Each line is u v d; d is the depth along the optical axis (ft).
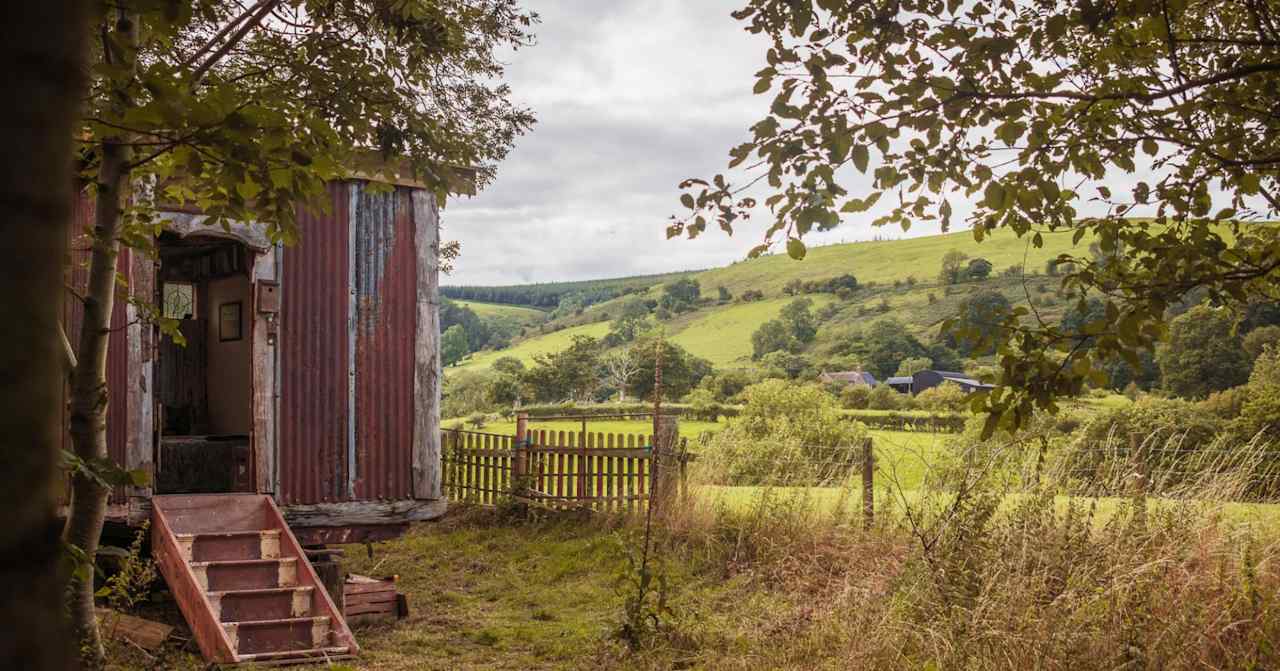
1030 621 19.61
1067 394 13.15
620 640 26.25
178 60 18.43
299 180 15.01
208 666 22.58
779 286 608.19
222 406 38.99
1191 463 26.78
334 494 33.58
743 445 43.60
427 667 26.13
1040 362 13.16
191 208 30.71
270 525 30.22
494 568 40.63
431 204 35.86
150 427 30.07
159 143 14.67
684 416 138.31
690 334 538.47
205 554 28.07
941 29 13.10
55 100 1.71
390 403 34.86
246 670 23.04
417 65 19.99
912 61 13.23
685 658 24.71
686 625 26.81
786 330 460.55
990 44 12.62
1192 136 13.89
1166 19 12.59
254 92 17.07
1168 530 22.31
